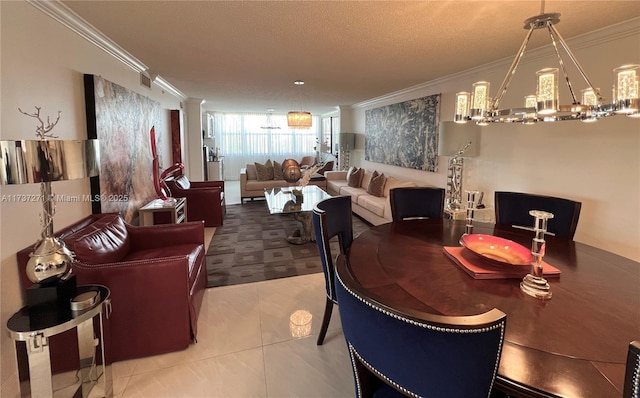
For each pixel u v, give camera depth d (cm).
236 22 241
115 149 309
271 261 364
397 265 159
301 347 214
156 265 198
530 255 162
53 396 155
